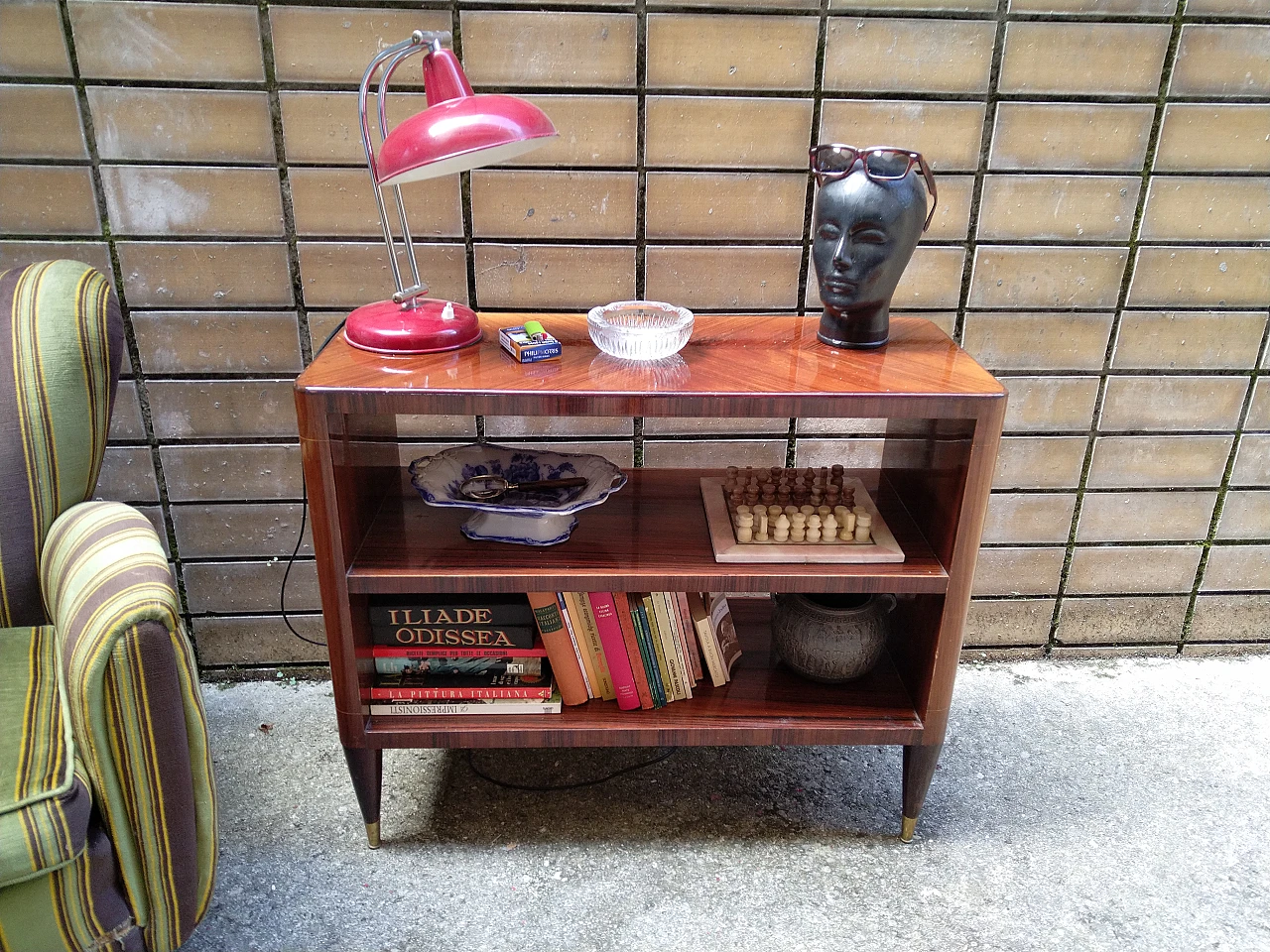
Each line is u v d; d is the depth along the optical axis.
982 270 1.58
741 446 1.68
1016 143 1.50
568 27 1.39
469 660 1.36
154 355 1.55
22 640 1.19
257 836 1.45
